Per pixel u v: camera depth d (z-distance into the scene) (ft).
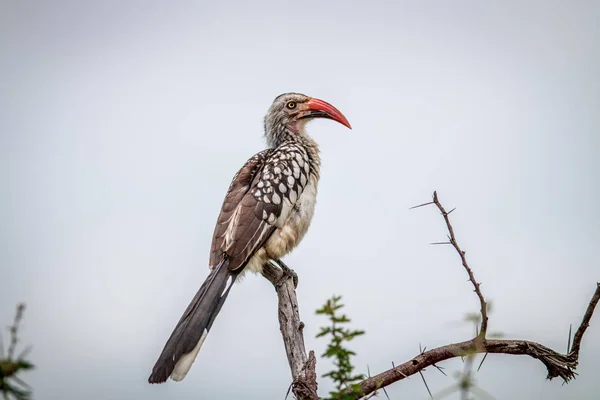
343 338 18.29
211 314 31.17
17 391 13.67
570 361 22.65
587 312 22.76
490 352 22.57
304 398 22.99
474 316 22.21
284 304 28.55
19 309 14.80
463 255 22.35
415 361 22.58
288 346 27.68
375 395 19.93
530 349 22.45
